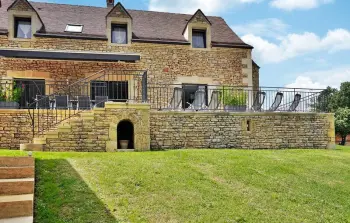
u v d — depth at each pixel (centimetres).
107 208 616
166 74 1742
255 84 2022
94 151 1128
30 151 984
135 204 646
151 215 613
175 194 707
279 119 1396
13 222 512
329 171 991
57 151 1097
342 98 4025
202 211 646
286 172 941
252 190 779
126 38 1736
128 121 1202
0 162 717
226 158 1020
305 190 821
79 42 1656
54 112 1227
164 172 827
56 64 1617
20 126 1177
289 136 1402
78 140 1123
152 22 1958
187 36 1797
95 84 1634
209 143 1304
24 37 1620
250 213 660
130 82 1689
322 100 1504
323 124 1453
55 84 1506
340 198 798
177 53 1770
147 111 1184
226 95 1435
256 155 1107
